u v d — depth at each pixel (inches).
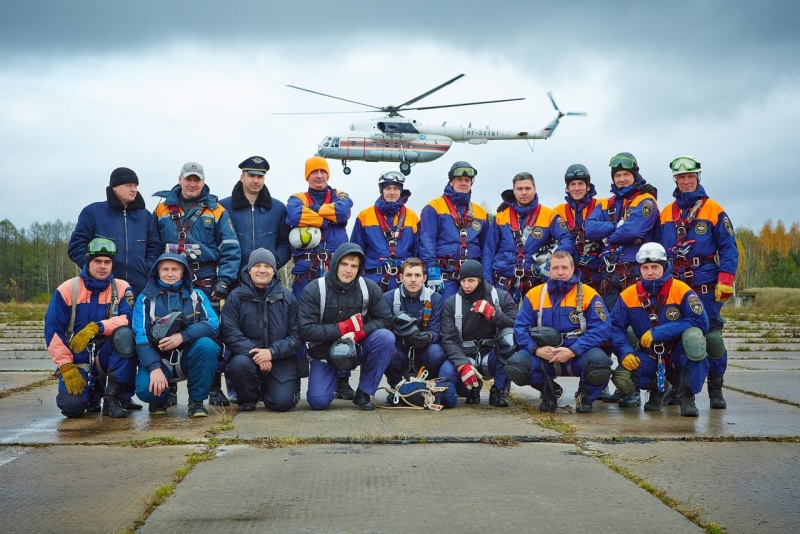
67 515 145.5
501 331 263.4
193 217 277.0
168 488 160.7
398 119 1209.4
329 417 242.2
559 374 257.4
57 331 244.7
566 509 149.3
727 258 263.4
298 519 143.3
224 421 232.8
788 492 160.7
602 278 294.0
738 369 382.6
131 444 202.8
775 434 215.2
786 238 3973.9
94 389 251.8
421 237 303.1
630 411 257.3
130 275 274.7
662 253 252.4
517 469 177.8
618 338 258.1
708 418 242.5
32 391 301.4
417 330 264.2
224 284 274.5
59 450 196.5
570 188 298.7
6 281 3152.1
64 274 3272.6
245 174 290.8
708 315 266.1
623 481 168.2
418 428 222.5
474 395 272.8
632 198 286.5
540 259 300.5
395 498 155.7
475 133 1245.7
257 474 172.9
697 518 143.6
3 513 146.7
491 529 138.4
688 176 271.3
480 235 309.3
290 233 294.8
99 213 273.9
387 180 304.2
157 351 244.8
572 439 208.4
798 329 774.5
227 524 140.7
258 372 254.1
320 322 256.8
